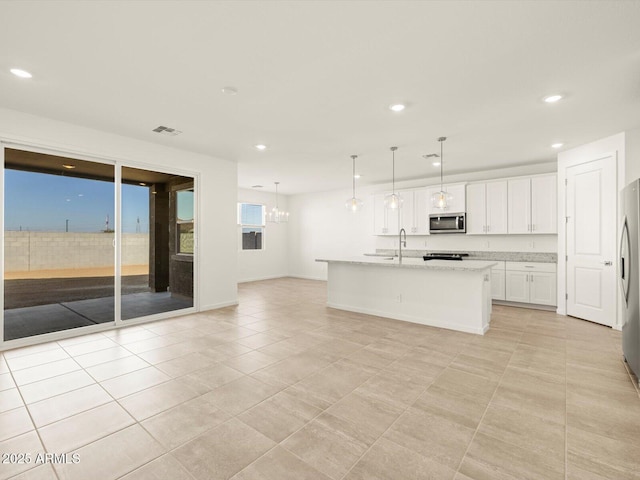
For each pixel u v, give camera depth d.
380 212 7.36
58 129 3.62
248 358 3.13
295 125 3.74
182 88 2.82
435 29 2.02
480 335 3.88
